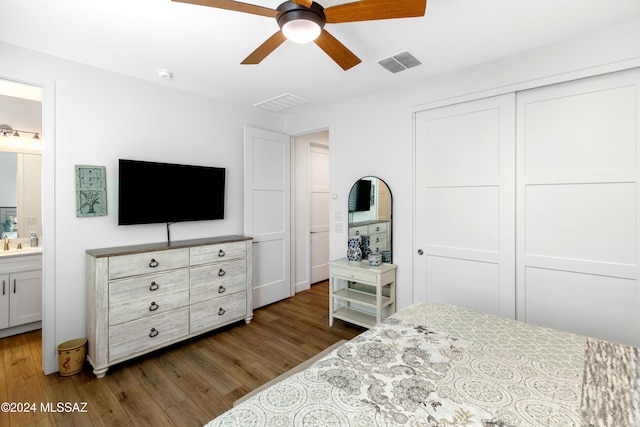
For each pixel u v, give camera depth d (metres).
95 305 2.25
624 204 1.98
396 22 1.90
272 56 2.35
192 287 2.79
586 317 2.13
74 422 1.80
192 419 1.84
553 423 0.88
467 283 2.64
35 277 3.08
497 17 1.85
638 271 1.94
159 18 1.84
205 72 2.64
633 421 0.88
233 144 3.56
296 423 0.88
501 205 2.45
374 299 3.09
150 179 2.75
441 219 2.78
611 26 1.96
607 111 2.02
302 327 3.22
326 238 5.16
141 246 2.67
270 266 3.92
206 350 2.69
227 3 1.34
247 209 3.58
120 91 2.65
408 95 2.92
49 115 2.29
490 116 2.49
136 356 2.44
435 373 1.15
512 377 1.12
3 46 2.10
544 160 2.26
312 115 3.81
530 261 2.34
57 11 1.76
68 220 2.40
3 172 3.25
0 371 2.35
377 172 3.18
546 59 2.20
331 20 1.48
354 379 1.11
